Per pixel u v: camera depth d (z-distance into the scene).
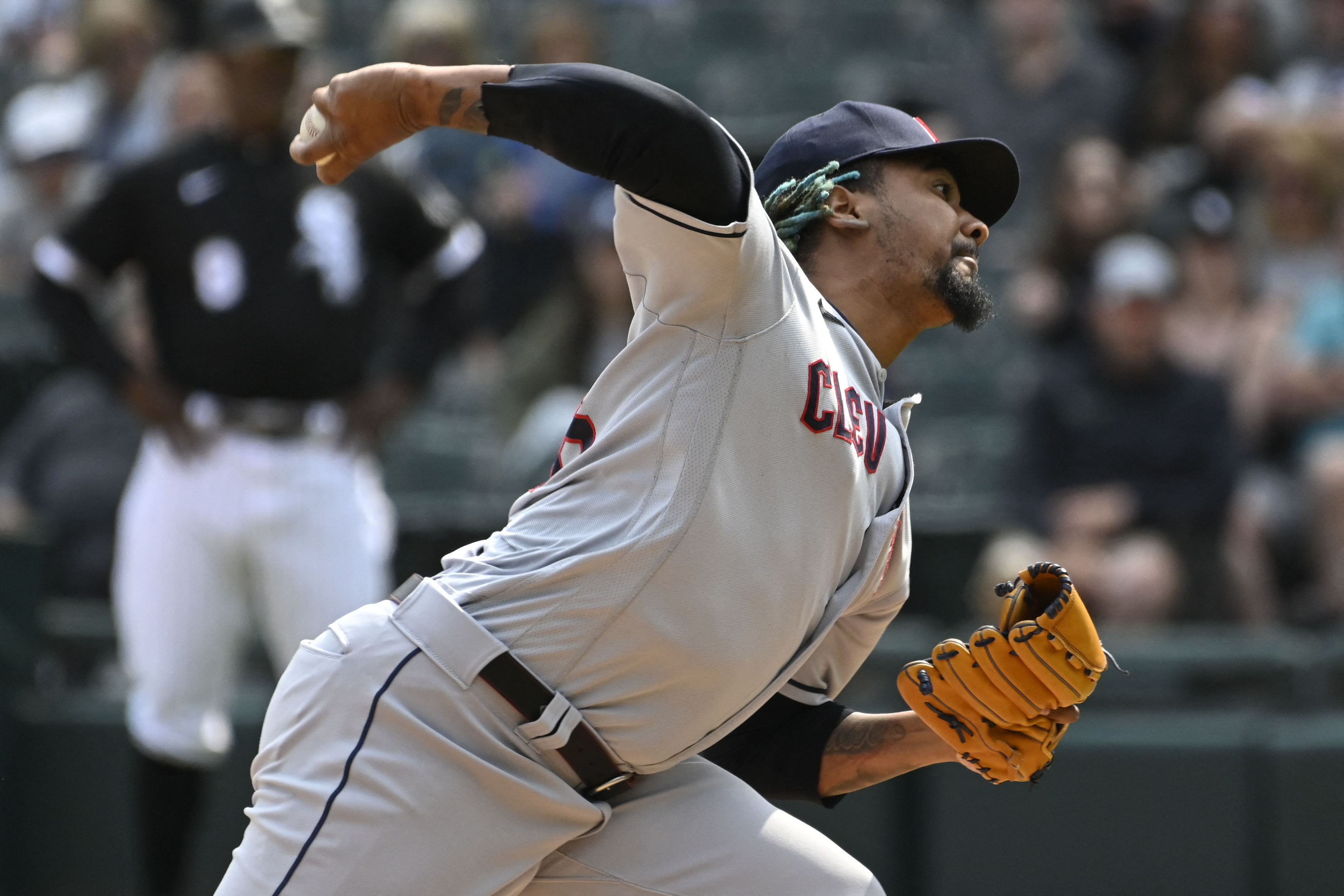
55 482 19.92
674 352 7.49
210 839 17.23
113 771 17.52
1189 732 16.25
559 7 33.31
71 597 19.50
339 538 15.00
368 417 15.41
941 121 27.59
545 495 7.86
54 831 17.56
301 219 15.02
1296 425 20.52
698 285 7.32
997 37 27.83
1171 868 16.12
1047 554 18.56
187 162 15.14
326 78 17.80
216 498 14.70
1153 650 16.61
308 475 14.87
